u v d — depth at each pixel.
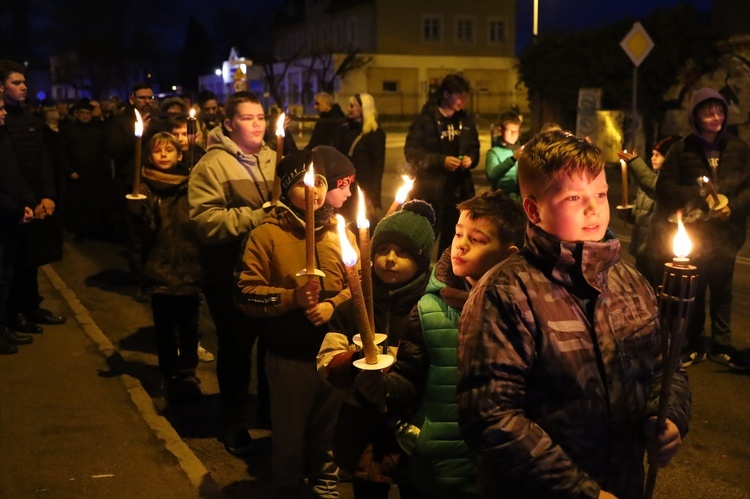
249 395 5.02
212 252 4.00
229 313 3.98
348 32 53.41
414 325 2.42
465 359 1.86
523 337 1.82
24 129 5.66
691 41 15.52
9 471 3.65
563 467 1.77
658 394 1.94
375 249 2.74
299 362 3.23
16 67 5.61
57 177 10.29
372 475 2.64
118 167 8.06
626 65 16.55
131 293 7.80
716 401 4.78
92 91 57.78
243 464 4.01
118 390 4.70
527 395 1.86
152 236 4.65
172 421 4.62
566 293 1.86
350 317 3.12
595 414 1.83
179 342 4.93
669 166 5.03
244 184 3.99
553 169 1.85
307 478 3.70
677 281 1.68
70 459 3.78
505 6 52.91
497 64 52.53
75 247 10.20
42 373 5.01
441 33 51.59
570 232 1.86
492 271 1.91
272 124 7.10
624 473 1.89
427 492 2.45
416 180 6.93
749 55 14.67
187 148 6.23
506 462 1.80
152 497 3.43
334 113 8.93
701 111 4.86
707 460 4.04
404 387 2.40
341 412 2.75
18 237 5.70
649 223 5.33
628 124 16.98
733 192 4.95
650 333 1.92
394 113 50.31
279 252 3.26
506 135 6.89
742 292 7.34
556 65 18.34
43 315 6.12
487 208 2.33
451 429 2.38
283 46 63.25
